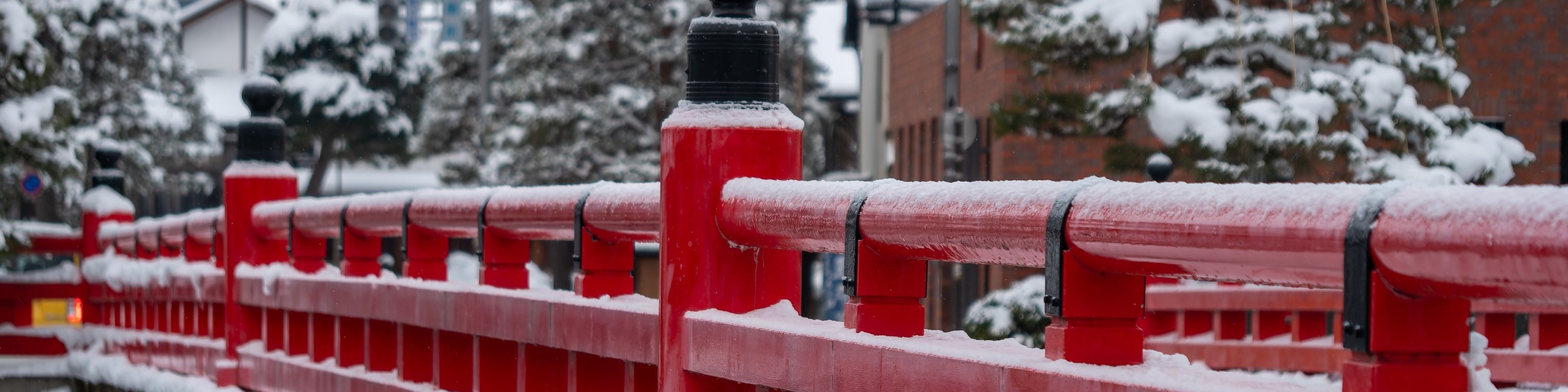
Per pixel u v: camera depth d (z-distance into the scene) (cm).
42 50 1766
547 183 3631
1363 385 221
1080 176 2028
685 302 394
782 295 398
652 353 419
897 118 3062
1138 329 275
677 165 395
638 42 3609
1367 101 1233
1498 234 194
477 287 546
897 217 315
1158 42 1309
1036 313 1183
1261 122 1230
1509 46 1653
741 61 394
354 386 670
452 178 4828
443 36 4875
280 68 5053
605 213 454
